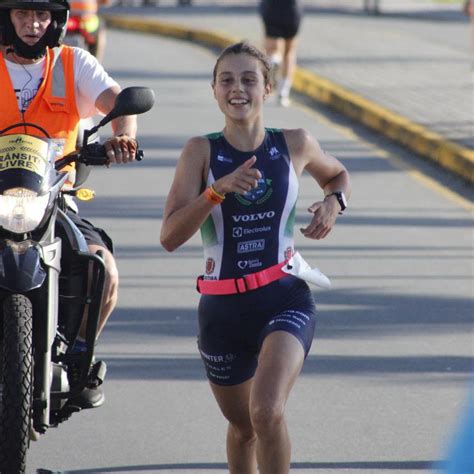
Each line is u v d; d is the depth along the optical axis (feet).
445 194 97.14
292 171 40.57
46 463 47.09
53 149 41.55
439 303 68.23
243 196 39.91
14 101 44.83
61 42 45.50
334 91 141.90
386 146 118.11
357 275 73.51
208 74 168.04
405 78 155.94
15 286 39.58
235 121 39.93
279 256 40.40
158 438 49.60
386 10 283.59
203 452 48.14
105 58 185.57
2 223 39.93
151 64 179.11
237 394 41.19
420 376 56.80
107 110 45.14
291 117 135.23
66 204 45.29
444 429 50.44
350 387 55.42
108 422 51.31
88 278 43.29
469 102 134.72
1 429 38.86
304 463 46.96
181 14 263.90
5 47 44.70
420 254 78.59
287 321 39.32
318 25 234.99
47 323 40.63
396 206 92.38
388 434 49.96
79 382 42.45
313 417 51.83
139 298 68.74
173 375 57.06
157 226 84.94
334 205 41.57
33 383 40.73
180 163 40.22
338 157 112.06
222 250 40.24
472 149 105.91
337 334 62.69
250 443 42.04
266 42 141.59
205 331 40.93
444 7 296.30
